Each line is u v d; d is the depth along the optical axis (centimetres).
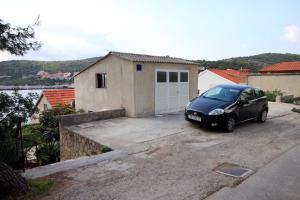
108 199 443
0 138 551
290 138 902
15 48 516
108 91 1392
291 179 543
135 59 1249
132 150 734
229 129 971
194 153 711
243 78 2978
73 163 615
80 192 468
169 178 537
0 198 434
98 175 549
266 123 1181
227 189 491
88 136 898
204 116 948
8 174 442
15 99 538
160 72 1353
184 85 1492
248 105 1066
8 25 498
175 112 1437
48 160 1152
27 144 840
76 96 1662
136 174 557
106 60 1382
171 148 756
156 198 450
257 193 477
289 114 1462
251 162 645
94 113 1166
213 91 1123
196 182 520
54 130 1390
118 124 1099
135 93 1246
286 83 2548
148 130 986
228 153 715
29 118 566
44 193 462
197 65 1552
